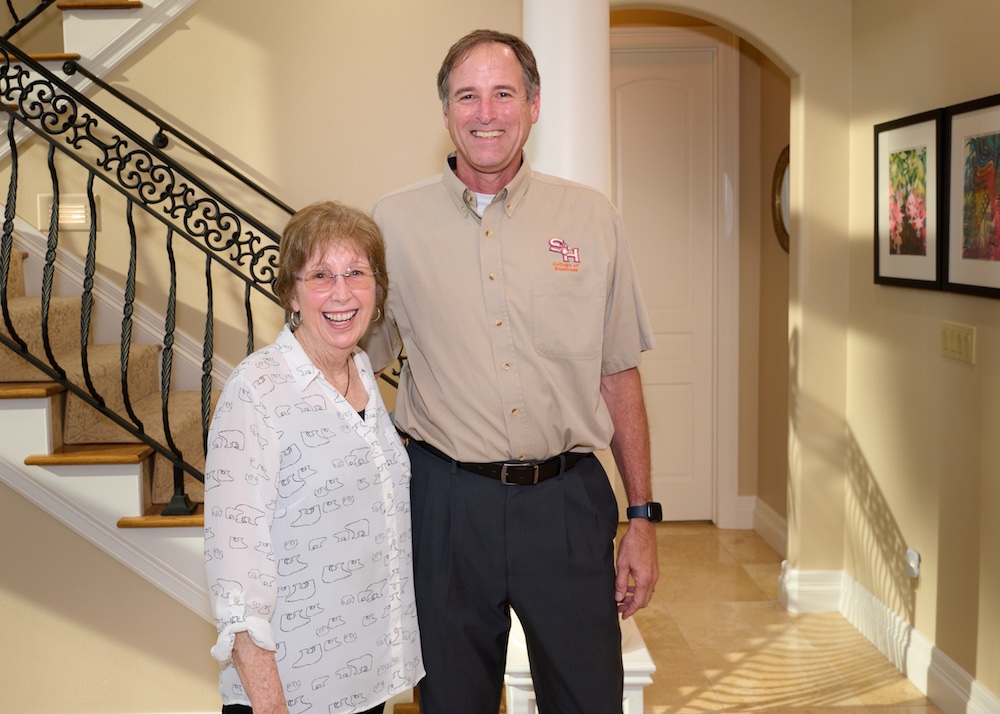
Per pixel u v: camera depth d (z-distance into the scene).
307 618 1.67
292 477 1.67
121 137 3.98
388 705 3.23
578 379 1.92
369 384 1.84
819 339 4.23
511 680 2.56
